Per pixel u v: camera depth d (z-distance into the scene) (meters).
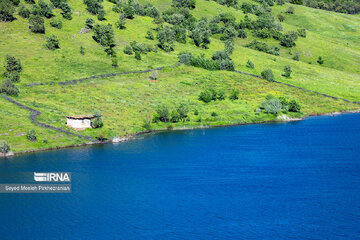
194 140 114.62
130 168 88.38
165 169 88.31
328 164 92.50
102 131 115.25
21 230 59.94
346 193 73.88
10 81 135.00
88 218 64.06
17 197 72.94
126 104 140.12
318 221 62.22
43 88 143.50
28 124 111.69
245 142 113.31
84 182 80.25
